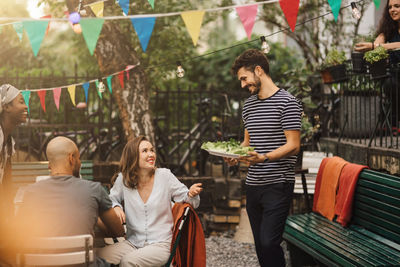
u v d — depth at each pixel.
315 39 8.83
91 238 2.65
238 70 3.40
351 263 3.16
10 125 3.43
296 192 5.49
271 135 3.34
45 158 7.11
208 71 13.03
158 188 3.45
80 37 8.36
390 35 5.09
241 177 6.47
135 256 3.21
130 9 6.29
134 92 5.91
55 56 12.31
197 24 2.41
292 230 4.22
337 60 5.77
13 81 6.47
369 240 3.70
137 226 3.43
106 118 9.03
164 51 7.76
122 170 3.46
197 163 7.61
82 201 2.82
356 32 8.15
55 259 2.63
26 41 10.05
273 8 8.95
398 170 4.27
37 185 2.83
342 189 4.20
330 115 7.20
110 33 5.86
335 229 4.08
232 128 7.12
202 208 6.14
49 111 7.95
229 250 5.27
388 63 4.74
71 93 4.46
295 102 3.29
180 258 3.20
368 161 4.85
